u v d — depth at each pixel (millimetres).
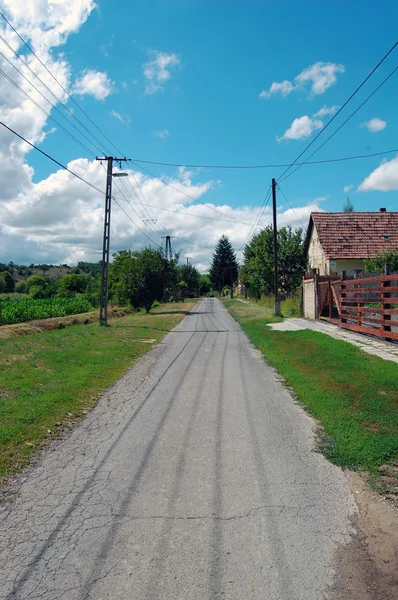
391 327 12305
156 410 7195
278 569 3131
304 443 5578
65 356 12219
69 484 4516
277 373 10031
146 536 3549
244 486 4410
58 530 3652
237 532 3592
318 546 3398
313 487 4375
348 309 15664
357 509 3953
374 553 3314
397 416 6199
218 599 2842
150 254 38312
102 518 3834
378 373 8422
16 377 9297
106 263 23406
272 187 26344
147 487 4422
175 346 15227
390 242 26562
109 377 9781
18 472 4828
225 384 8992
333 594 2887
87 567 3166
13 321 24203
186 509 3973
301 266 34188
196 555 3291
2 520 3826
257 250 36500
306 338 14258
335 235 27219
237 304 48531
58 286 72375
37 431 6043
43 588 2959
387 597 2857
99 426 6410
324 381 8508
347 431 5742
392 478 4520
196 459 5125
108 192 23156
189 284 99250
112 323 25203
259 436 5859
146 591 2920
